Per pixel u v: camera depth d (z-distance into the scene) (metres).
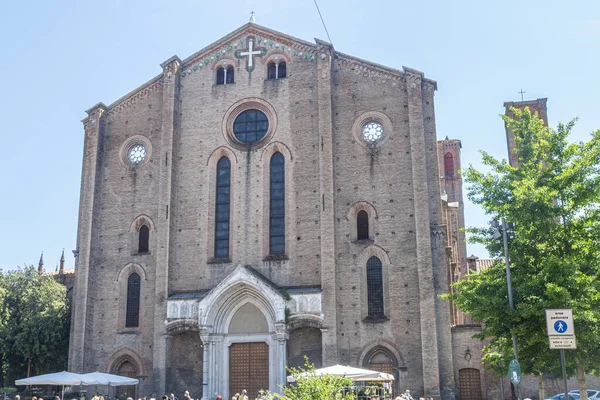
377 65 51.53
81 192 53.75
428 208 47.34
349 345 46.59
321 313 46.09
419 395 44.78
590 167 31.28
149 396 48.84
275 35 54.03
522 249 32.69
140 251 52.47
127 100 55.84
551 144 33.28
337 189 49.78
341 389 26.20
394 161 49.44
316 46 52.47
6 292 58.59
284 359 45.69
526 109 35.53
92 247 52.47
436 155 48.72
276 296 46.38
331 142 49.66
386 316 46.62
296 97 52.34
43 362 54.34
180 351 49.34
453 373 44.69
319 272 48.28
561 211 30.94
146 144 54.41
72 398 49.06
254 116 53.50
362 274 47.88
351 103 51.41
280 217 50.66
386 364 46.25
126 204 53.41
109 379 41.59
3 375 58.25
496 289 32.66
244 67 54.19
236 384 48.19
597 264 30.91
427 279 45.91
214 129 53.38
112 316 51.19
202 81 54.72
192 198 52.28
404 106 50.41
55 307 55.31
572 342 24.83
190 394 48.38
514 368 29.23
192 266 50.81
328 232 47.72
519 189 31.30
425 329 45.03
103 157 55.03
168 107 53.53
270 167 51.75
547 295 29.45
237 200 51.34
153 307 50.50
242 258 50.06
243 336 48.53
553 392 45.72
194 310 48.16
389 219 48.41
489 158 35.00
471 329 45.66
